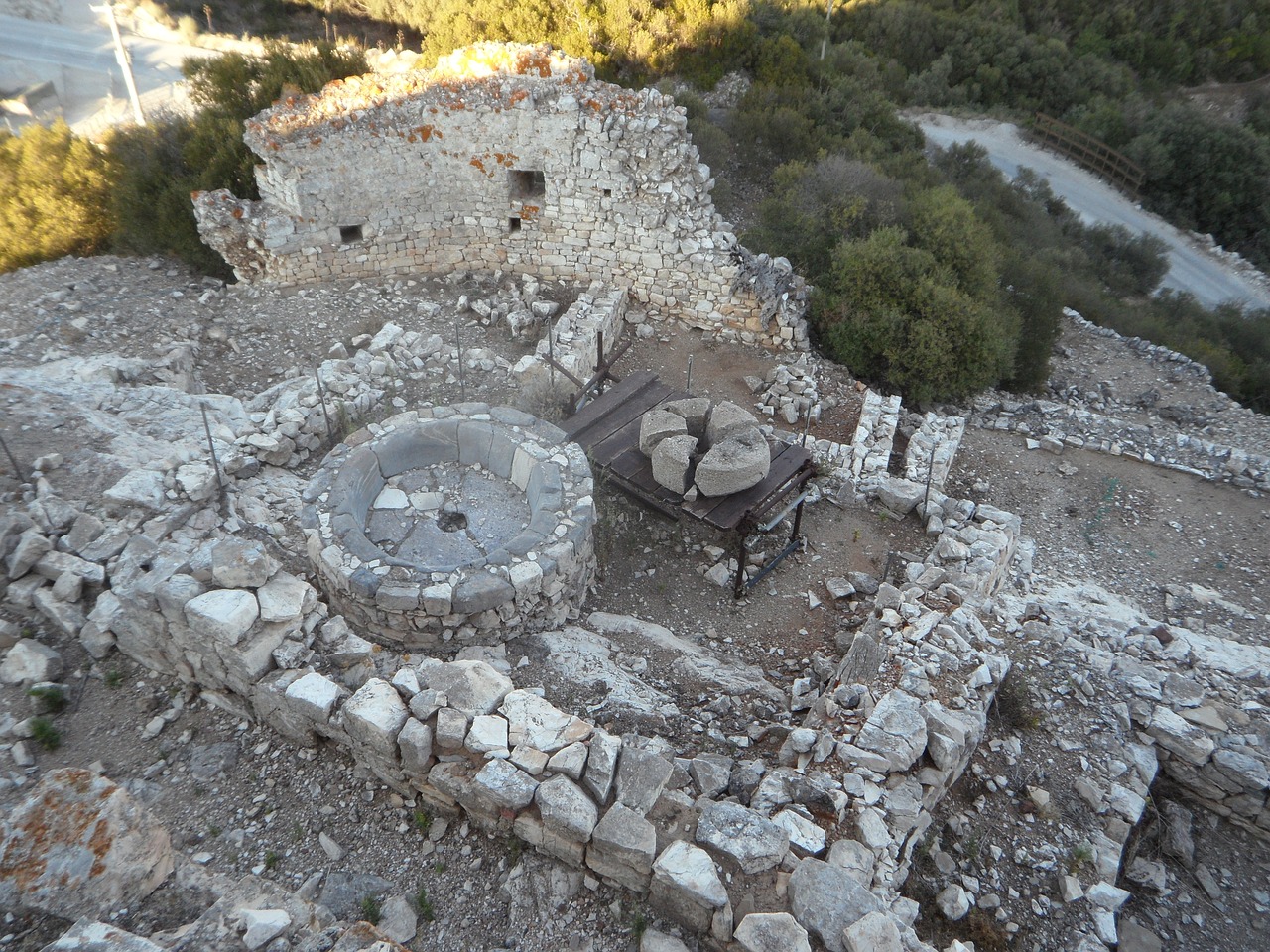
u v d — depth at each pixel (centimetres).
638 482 963
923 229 1664
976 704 752
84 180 1605
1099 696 818
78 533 800
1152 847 774
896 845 643
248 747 712
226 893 540
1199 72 4188
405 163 1409
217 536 866
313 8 3550
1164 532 1257
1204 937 720
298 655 714
